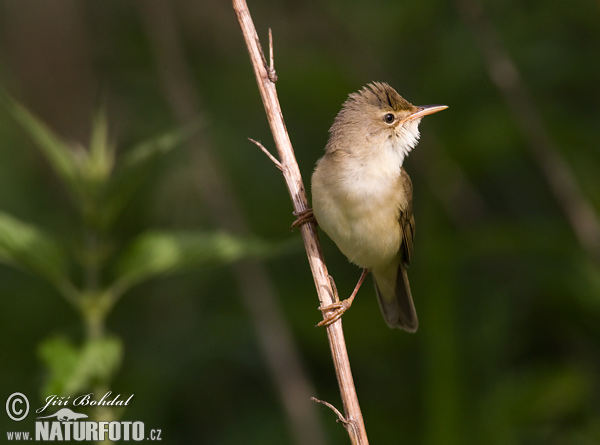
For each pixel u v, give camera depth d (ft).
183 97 39.22
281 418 33.83
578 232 34.01
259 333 33.55
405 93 39.06
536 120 34.71
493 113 37.04
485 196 37.83
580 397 32.48
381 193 26.22
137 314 36.58
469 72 37.88
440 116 37.81
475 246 33.81
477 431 29.94
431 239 32.73
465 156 36.83
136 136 39.47
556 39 37.65
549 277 34.45
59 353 21.08
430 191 36.19
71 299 23.50
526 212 37.55
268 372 35.04
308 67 38.83
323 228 25.91
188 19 43.42
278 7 42.93
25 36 40.40
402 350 35.14
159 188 37.29
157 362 34.30
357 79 39.73
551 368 33.45
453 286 31.35
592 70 36.63
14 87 39.96
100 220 24.26
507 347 33.86
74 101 40.16
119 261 23.40
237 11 23.47
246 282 34.22
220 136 39.93
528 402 31.71
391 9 40.24
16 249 22.65
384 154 26.53
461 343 31.81
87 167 24.32
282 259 37.83
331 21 41.81
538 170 37.81
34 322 34.65
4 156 38.58
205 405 34.37
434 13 39.68
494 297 34.19
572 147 36.91
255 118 40.57
